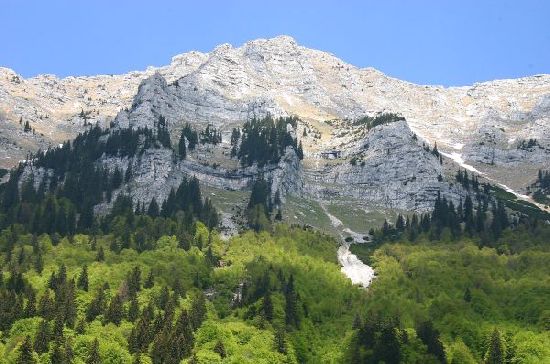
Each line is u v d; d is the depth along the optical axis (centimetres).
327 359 18988
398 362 18538
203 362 17125
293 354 18838
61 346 17350
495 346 18638
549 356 18212
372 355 18675
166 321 18762
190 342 18325
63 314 18638
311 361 19062
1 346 17388
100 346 17175
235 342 18650
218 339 18500
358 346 19050
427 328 19162
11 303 19238
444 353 18738
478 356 19012
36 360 16738
